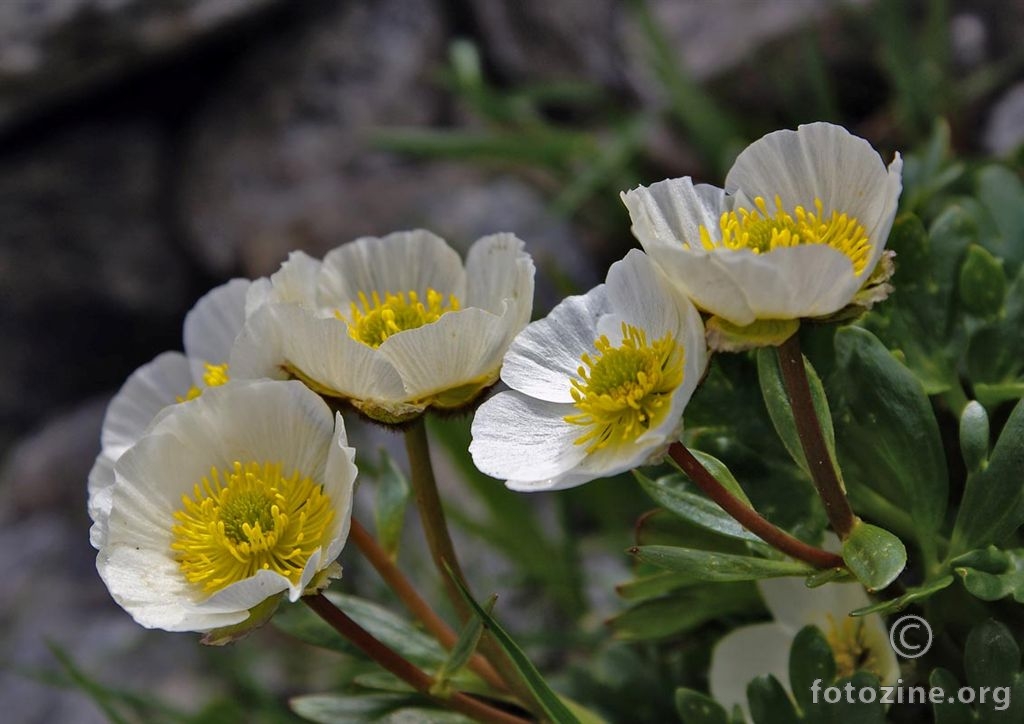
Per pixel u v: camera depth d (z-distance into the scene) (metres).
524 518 0.41
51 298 0.82
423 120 0.81
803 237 0.28
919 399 0.29
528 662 0.29
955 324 0.31
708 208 0.28
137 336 0.83
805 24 0.64
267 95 0.82
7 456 0.80
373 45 0.82
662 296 0.28
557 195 0.73
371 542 0.31
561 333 0.29
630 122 0.67
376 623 0.31
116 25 0.77
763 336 0.27
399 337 0.28
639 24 0.65
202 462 0.29
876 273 0.27
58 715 0.56
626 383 0.28
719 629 0.33
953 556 0.29
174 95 0.85
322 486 0.29
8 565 0.68
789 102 0.65
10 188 0.83
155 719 0.45
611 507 0.42
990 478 0.29
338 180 0.78
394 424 0.29
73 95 0.81
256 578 0.27
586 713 0.31
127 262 0.82
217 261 0.80
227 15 0.79
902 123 0.58
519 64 0.80
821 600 0.31
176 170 0.84
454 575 0.29
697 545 0.31
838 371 0.31
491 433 0.28
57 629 0.62
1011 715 0.29
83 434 0.76
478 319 0.28
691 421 0.31
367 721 0.30
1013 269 0.33
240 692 0.49
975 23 0.62
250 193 0.80
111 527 0.28
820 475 0.28
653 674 0.33
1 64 0.76
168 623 0.28
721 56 0.67
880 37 0.62
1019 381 0.31
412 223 0.73
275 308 0.28
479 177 0.76
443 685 0.30
